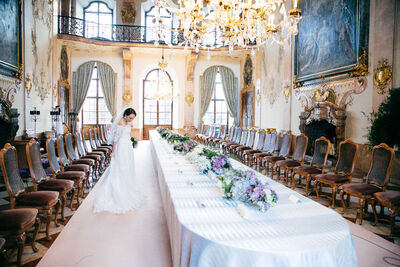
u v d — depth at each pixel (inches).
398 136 189.2
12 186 107.4
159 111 559.8
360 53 231.5
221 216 73.6
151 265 92.5
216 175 114.0
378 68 219.3
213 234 62.4
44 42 356.5
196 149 153.1
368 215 145.6
